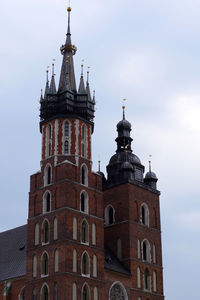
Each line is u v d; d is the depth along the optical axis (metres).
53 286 90.44
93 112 105.50
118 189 111.00
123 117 120.12
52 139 101.19
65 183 95.50
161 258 110.88
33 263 95.25
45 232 95.81
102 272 96.31
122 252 105.81
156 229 112.44
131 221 107.25
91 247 95.88
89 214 97.75
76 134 100.94
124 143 117.44
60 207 94.69
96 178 101.88
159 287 107.81
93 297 93.12
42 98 105.69
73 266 91.56
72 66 108.50
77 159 99.31
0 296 99.69
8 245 111.88
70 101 103.00
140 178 114.94
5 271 102.75
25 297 94.00
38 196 99.25
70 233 93.06
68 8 114.12
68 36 111.38
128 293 101.00
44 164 100.62
